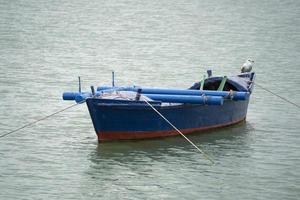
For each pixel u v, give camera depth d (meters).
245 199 25.69
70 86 46.59
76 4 112.94
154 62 58.53
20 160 29.61
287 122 36.88
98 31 80.81
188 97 31.86
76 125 35.38
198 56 62.56
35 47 65.81
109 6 112.50
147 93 32.91
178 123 32.50
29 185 26.75
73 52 63.34
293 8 114.75
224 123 35.03
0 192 25.98
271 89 45.94
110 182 27.20
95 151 30.80
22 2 111.44
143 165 29.14
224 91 34.09
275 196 26.06
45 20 90.25
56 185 26.81
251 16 102.38
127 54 63.00
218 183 27.22
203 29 85.31
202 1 126.75
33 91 43.81
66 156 30.16
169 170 28.56
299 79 50.16
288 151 31.56
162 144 31.84
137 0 124.31
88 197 25.66
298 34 80.62
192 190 26.45
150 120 31.55
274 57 61.84
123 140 31.56
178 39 75.31
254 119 37.53
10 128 34.59
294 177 28.06
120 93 31.59
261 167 29.23
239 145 32.28
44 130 34.31
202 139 33.06
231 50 66.69
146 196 25.81
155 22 92.75
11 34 74.88
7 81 46.97
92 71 53.34
